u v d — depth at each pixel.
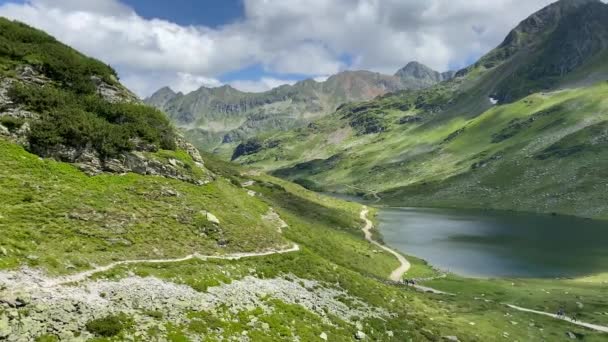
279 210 114.94
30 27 65.25
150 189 55.22
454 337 56.75
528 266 125.81
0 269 28.52
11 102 50.31
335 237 117.94
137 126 62.28
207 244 52.34
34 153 48.06
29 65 56.75
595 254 140.25
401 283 96.62
